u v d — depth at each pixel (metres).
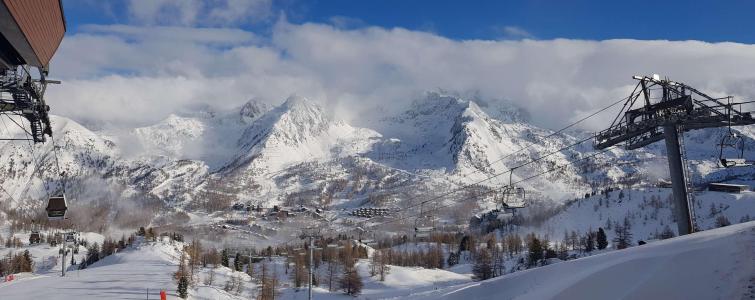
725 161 39.16
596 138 47.62
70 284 99.56
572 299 34.06
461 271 182.88
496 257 184.88
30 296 84.06
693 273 28.98
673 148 40.84
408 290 140.25
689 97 39.69
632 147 46.56
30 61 27.56
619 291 31.38
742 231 32.34
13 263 173.50
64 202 58.22
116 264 164.62
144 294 88.00
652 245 39.47
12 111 29.78
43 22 25.11
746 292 24.23
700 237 35.41
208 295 99.12
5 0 19.69
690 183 41.03
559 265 46.12
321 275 164.25
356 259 175.88
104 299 81.25
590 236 198.25
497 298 46.19
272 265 191.12
